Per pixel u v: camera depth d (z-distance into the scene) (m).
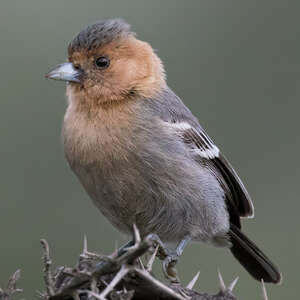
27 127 12.88
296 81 14.52
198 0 14.65
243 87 14.39
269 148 13.84
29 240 11.85
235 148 13.84
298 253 12.60
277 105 14.29
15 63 13.32
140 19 14.45
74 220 12.20
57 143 12.78
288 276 12.40
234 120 14.08
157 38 14.45
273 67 14.48
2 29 13.42
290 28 14.71
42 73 13.36
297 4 14.73
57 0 13.84
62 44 13.68
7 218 11.98
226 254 12.80
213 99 14.27
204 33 14.59
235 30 14.63
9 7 13.55
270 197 13.32
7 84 13.13
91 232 12.26
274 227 13.02
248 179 13.56
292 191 13.35
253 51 14.67
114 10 14.29
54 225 12.09
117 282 6.59
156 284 6.75
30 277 11.49
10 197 12.15
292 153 13.87
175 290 7.38
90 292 6.52
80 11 13.97
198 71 14.35
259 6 14.80
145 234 10.08
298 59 14.59
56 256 11.89
